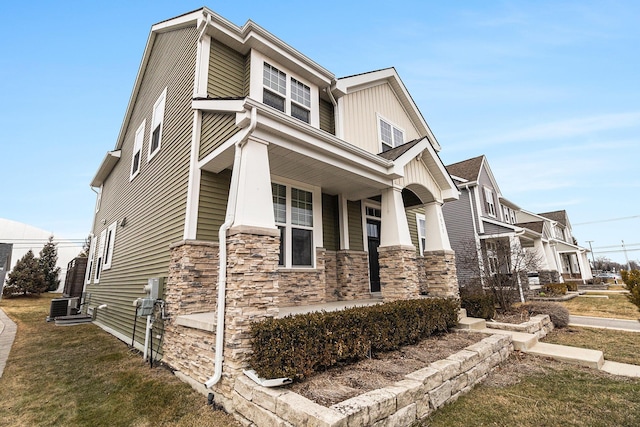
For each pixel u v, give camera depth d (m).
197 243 5.48
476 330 6.93
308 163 5.79
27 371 5.62
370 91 10.09
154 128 8.73
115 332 8.99
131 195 9.69
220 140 5.31
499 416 3.51
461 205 17.23
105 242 12.17
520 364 5.42
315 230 7.35
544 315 8.49
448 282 7.87
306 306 6.51
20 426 3.62
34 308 17.16
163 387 4.58
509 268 10.63
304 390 3.40
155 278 6.27
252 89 6.80
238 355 3.77
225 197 6.12
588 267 32.28
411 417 3.25
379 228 9.79
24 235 34.72
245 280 4.02
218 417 3.62
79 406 4.10
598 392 4.11
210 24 6.58
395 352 5.04
